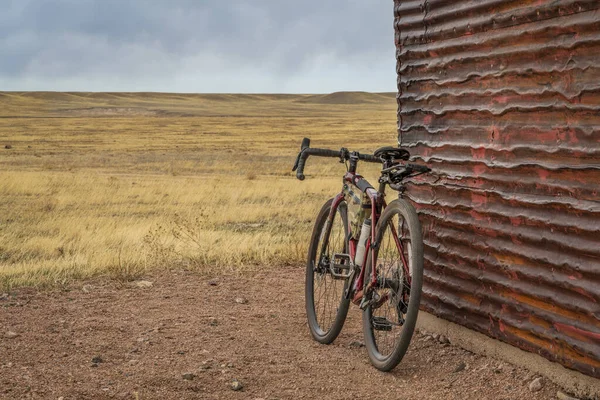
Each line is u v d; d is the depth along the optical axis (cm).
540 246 362
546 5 350
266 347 456
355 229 446
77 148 5966
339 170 3556
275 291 622
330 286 591
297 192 2219
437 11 445
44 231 1375
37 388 371
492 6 392
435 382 388
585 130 332
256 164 4166
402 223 432
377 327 416
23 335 473
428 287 468
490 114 398
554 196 352
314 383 387
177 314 538
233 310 554
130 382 383
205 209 1722
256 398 364
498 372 392
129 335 478
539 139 363
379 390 377
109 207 1869
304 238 918
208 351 445
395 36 495
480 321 415
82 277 673
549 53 353
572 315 343
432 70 455
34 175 2777
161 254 770
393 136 7888
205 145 6438
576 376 349
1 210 1802
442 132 448
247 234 1038
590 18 324
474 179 414
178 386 379
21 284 644
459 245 434
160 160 4566
